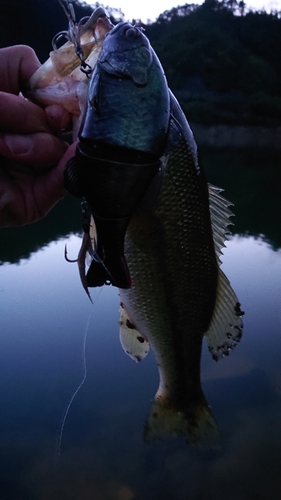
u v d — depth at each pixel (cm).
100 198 27
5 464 59
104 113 27
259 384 70
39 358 72
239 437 62
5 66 35
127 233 33
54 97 33
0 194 36
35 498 54
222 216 37
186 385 40
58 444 61
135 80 27
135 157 27
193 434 42
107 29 31
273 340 79
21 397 67
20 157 34
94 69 27
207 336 39
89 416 65
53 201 38
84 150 27
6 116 32
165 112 28
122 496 54
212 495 55
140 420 63
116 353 75
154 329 37
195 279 35
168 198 31
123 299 37
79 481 57
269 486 56
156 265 34
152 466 59
